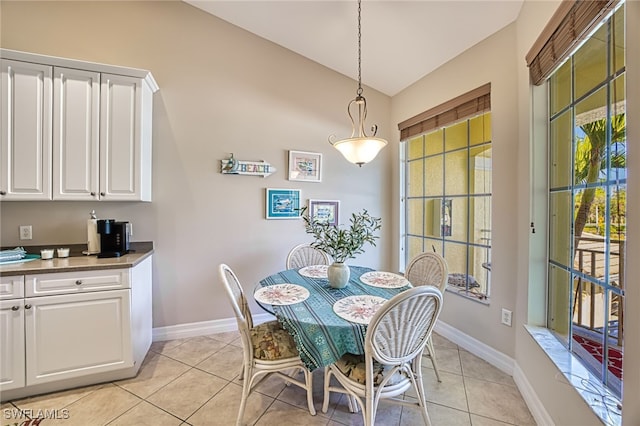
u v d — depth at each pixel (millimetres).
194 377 2137
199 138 2775
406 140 3355
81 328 1949
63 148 2125
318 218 3223
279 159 3064
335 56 3041
